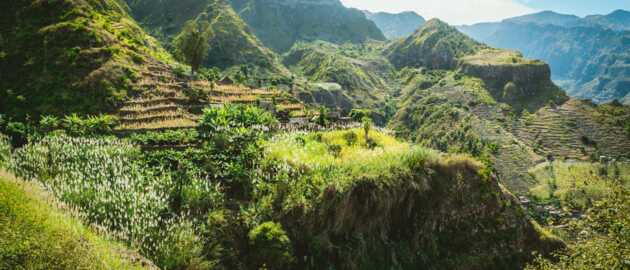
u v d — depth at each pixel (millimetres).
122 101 49781
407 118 194250
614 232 16422
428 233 29312
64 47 56625
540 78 198125
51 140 26438
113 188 20844
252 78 150125
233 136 28812
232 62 177250
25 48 55812
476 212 32188
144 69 60750
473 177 32969
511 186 117562
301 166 25391
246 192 23703
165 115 46531
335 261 23031
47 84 50125
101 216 18281
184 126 41969
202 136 34469
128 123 43562
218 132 32406
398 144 36000
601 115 160250
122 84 52969
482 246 31359
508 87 197125
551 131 154750
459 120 166750
